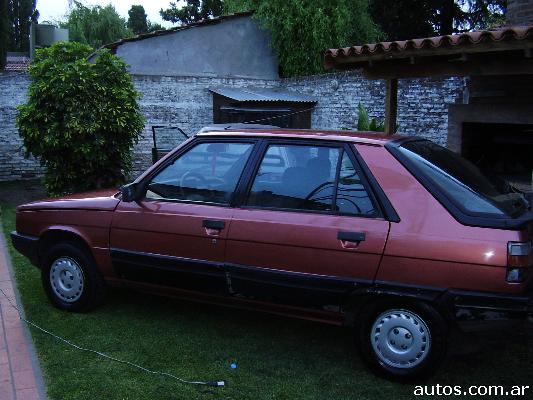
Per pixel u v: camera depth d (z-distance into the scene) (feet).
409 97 34.53
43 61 27.89
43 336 14.47
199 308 16.63
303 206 12.81
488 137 24.56
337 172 12.70
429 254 11.30
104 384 11.94
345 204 12.40
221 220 13.38
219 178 14.01
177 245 13.91
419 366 11.76
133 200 14.71
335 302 12.30
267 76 51.16
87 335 14.55
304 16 48.62
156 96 44.29
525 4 22.84
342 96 40.73
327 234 12.21
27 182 41.52
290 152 13.34
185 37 46.96
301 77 45.16
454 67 18.42
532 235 11.57
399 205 11.84
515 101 22.24
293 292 12.64
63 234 15.94
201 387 11.89
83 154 28.12
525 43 15.35
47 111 27.58
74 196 16.62
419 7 71.77
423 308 11.53
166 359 13.21
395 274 11.60
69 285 16.03
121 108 28.60
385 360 12.15
